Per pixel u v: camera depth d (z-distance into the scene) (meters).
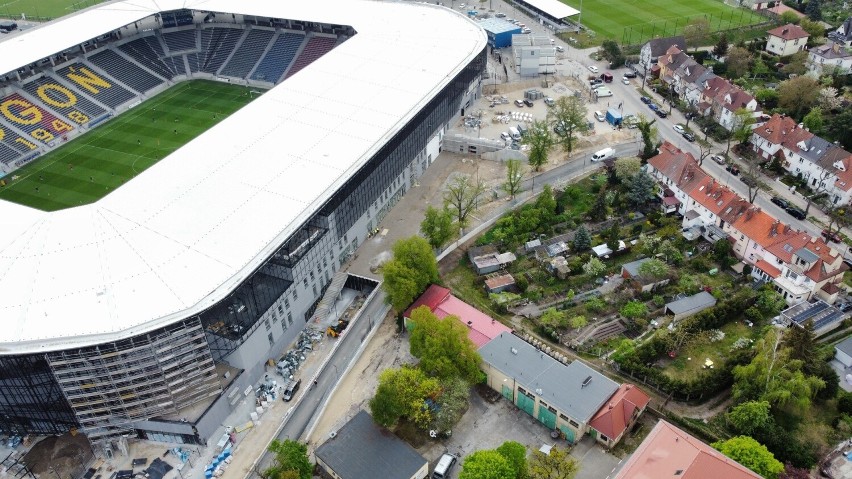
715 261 164.25
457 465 121.06
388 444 121.06
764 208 186.75
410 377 127.44
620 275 161.75
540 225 177.62
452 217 179.50
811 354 131.25
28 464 125.62
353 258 171.88
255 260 133.88
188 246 137.62
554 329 146.38
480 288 161.50
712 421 125.69
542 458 114.88
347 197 162.38
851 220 179.62
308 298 155.12
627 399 123.69
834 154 187.38
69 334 117.50
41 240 141.00
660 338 139.62
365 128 179.88
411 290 147.62
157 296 125.44
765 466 107.88
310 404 135.50
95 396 122.00
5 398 124.62
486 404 133.50
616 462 119.75
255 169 162.62
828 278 150.12
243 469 123.44
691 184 180.25
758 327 146.00
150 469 123.81
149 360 120.69
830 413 127.25
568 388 126.69
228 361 135.62
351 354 146.00
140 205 150.50
